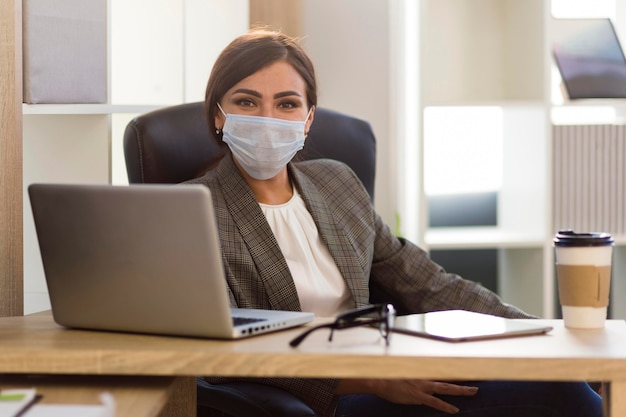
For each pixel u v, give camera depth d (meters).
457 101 3.62
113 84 3.21
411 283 2.23
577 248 1.48
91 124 2.49
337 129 2.40
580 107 3.76
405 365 1.24
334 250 2.12
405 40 3.66
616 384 1.25
